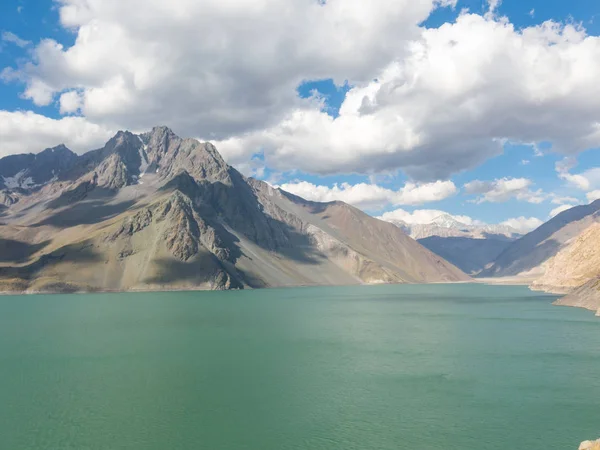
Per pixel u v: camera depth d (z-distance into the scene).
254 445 52.62
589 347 106.44
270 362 91.81
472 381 77.88
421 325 149.50
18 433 55.81
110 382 76.69
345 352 101.81
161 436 54.94
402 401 67.50
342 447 52.25
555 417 61.25
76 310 199.00
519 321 156.62
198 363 90.38
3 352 101.69
